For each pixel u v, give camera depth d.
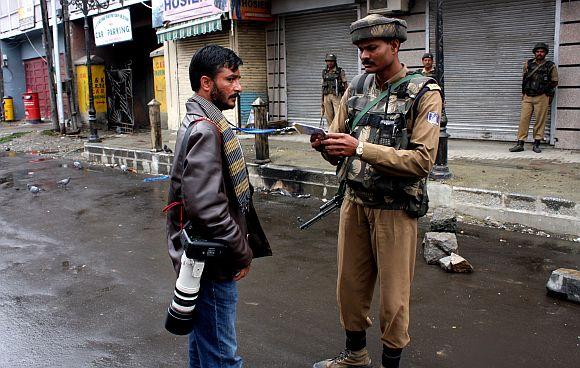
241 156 2.46
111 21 16.95
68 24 17.28
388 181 2.77
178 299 2.29
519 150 9.00
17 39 24.69
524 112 8.87
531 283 4.58
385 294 2.90
